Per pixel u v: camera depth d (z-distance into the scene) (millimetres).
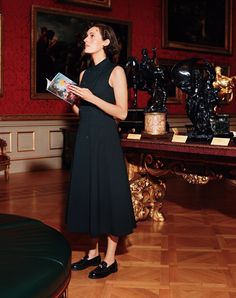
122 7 11094
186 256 4148
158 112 4688
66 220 3631
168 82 4891
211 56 13320
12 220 2494
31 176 9141
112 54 3631
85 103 3574
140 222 5375
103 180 3490
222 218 5594
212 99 4266
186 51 12633
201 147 3973
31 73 9742
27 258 1918
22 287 1656
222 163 4176
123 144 4738
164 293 3307
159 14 11867
